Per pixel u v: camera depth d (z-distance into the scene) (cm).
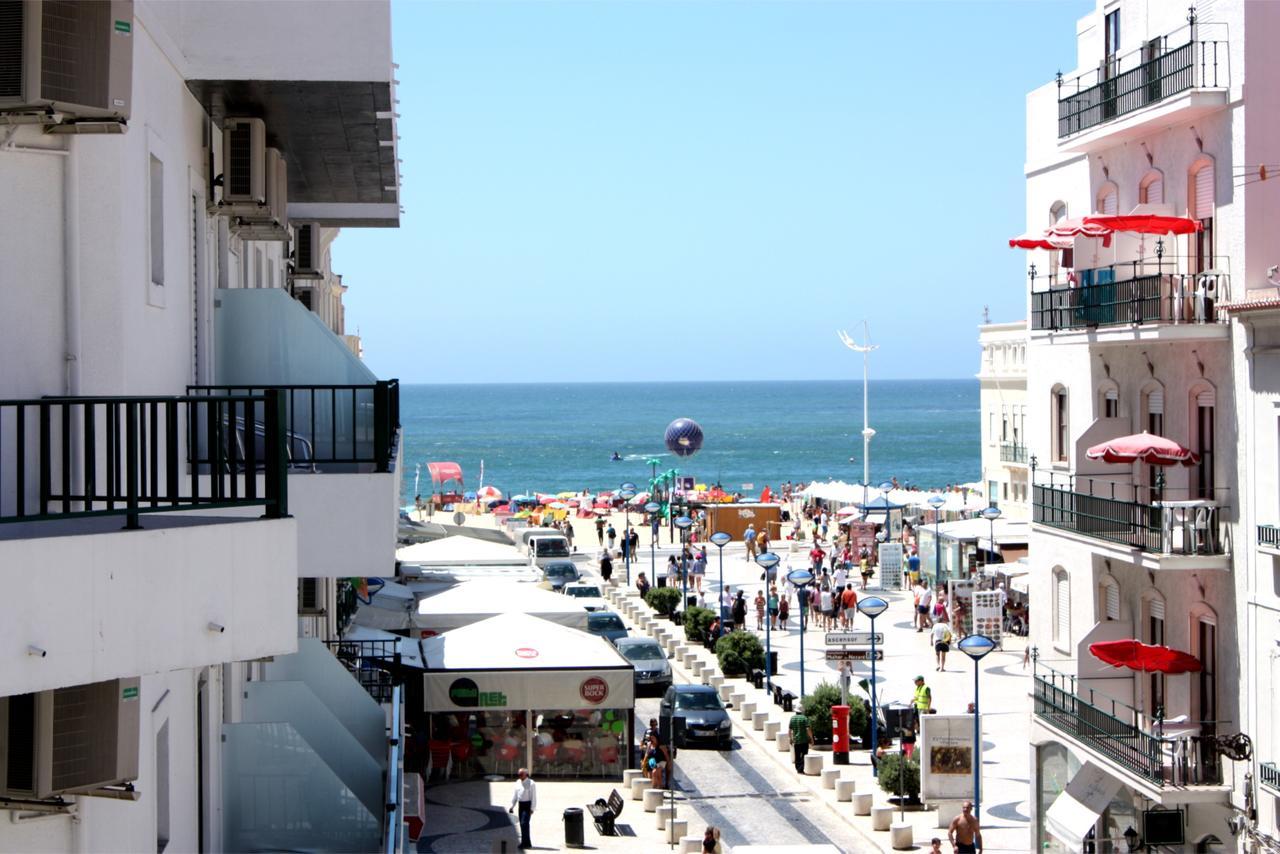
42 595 788
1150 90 2352
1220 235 2244
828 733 3684
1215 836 2256
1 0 916
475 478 17875
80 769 935
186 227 1430
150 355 1213
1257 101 2175
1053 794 2680
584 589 5903
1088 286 2498
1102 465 2530
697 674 4594
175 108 1376
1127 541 2412
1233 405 2209
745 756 3709
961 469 18225
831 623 5531
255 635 891
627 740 3459
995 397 6906
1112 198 2573
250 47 1428
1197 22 2270
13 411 986
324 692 2098
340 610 3078
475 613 4016
